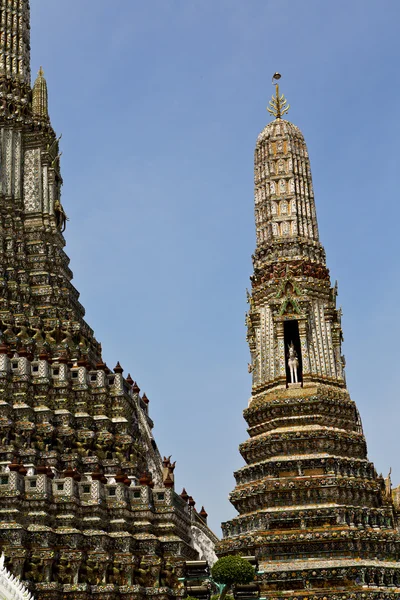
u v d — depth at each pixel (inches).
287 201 2295.8
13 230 2391.7
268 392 2087.8
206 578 1503.4
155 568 1718.8
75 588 1608.0
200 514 2373.3
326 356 2124.8
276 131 2378.2
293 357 2105.1
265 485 1905.8
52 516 1676.9
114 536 1713.8
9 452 1828.2
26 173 2527.1
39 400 1958.7
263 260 2260.1
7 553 1572.3
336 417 2043.6
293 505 1887.3
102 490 1759.4
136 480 1918.1
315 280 2193.7
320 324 2155.5
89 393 2025.1
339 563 1786.4
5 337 2122.3
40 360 1998.0
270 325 2160.4
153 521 1807.3
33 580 1589.6
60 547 1648.6
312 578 1772.9
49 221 2472.9
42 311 2255.2
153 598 1686.8
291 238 2239.2
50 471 1717.5
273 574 1784.0
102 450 1956.2
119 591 1659.7
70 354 2174.0
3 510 1625.2
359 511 1877.5
